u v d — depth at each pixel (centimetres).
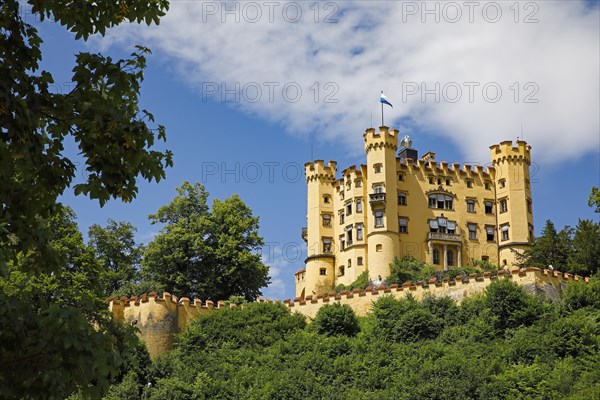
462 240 9394
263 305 7019
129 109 1873
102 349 1619
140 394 5809
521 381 5403
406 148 9875
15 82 1752
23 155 1756
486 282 6744
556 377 5425
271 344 6625
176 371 6044
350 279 9194
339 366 5897
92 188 1841
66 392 1609
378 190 9212
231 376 5962
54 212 1886
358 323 6825
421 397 5356
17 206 1839
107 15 1916
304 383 5675
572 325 5909
